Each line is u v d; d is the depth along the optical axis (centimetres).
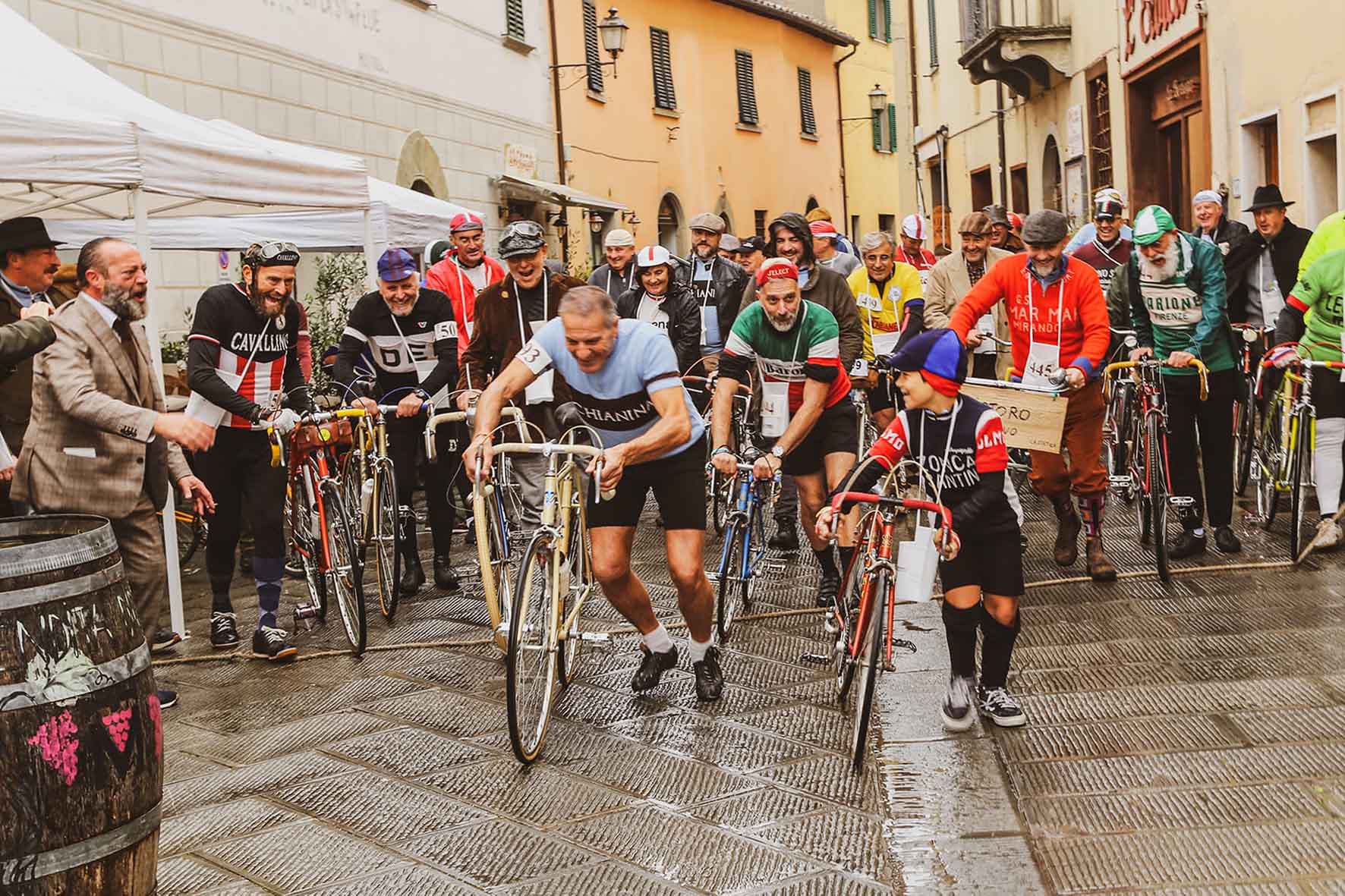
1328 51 1282
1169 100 1773
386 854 483
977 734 579
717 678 650
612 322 584
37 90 736
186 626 856
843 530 761
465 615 843
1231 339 855
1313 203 1344
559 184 2450
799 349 718
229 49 1472
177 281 1402
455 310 1016
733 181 3562
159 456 702
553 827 501
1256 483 936
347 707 661
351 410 794
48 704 370
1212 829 468
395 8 1884
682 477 616
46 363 665
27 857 368
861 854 466
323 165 942
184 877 471
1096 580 820
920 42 3219
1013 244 1321
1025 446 786
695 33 3362
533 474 785
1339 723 558
